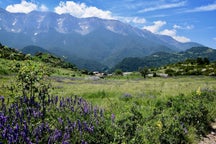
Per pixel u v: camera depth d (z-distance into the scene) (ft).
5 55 170.81
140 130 29.40
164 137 29.32
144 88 96.48
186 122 36.63
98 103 47.85
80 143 22.68
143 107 44.21
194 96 53.78
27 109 25.50
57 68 256.32
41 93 31.14
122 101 53.52
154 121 33.60
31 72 30.81
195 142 32.07
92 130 24.56
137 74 320.91
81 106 30.71
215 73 290.35
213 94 63.72
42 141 20.95
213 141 33.71
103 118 28.63
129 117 32.40
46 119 25.26
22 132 19.76
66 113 28.25
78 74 258.37
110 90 79.56
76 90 78.54
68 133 22.63
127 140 25.96
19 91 33.58
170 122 33.12
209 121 41.09
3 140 19.26
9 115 23.31
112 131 26.53
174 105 43.19
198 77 258.37
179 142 30.66
